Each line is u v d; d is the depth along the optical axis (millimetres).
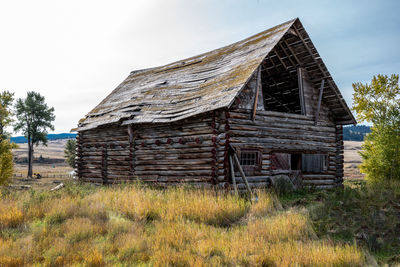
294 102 19656
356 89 19922
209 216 9039
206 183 12828
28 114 54469
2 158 23000
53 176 53594
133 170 16219
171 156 14508
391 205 10602
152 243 6789
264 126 13992
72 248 6348
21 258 5727
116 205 10055
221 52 18438
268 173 13836
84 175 20234
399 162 17594
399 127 17922
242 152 13062
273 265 5812
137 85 21438
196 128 13555
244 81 12633
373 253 6887
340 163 17203
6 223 7914
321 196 12609
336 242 7398
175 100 15617
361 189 13188
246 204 10453
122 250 6297
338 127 17484
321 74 15969
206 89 14742
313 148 15844
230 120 12742
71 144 66062
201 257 6023
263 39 15453
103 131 18984
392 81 18984
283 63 16547
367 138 19297
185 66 19984
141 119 15430
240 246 6523
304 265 5762
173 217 8984
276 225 7988
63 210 9023
